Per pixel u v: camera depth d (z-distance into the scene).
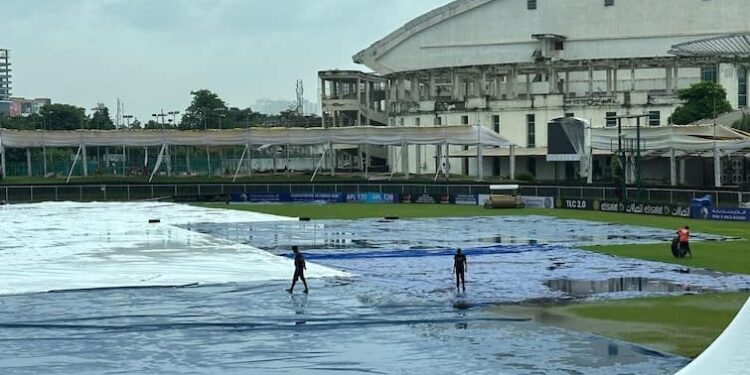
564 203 115.50
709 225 88.06
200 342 37.28
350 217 102.69
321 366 33.44
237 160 189.12
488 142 148.25
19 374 32.59
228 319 41.78
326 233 83.00
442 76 187.00
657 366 32.56
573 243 73.12
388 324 40.56
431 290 49.75
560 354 34.59
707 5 186.12
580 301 45.91
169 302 46.25
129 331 39.38
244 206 124.38
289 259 63.09
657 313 42.22
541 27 196.25
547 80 186.12
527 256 64.62
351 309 44.12
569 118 133.12
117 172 181.12
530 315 42.31
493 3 199.75
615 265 59.34
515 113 173.00
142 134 154.75
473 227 89.19
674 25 188.12
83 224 93.31
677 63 166.50
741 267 57.47
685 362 33.06
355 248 70.06
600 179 151.75
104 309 44.41
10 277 54.62
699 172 149.50
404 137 150.38
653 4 189.25
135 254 66.19
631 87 171.38
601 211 109.56
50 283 52.28
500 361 33.75
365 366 33.38
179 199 136.50
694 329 38.53
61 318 42.19
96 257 64.44
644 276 54.16
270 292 49.16
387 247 70.75
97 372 32.81
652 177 156.88
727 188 106.31
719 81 170.12
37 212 112.06
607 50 192.38
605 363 33.12
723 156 129.12
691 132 124.00
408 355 34.91
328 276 54.84
